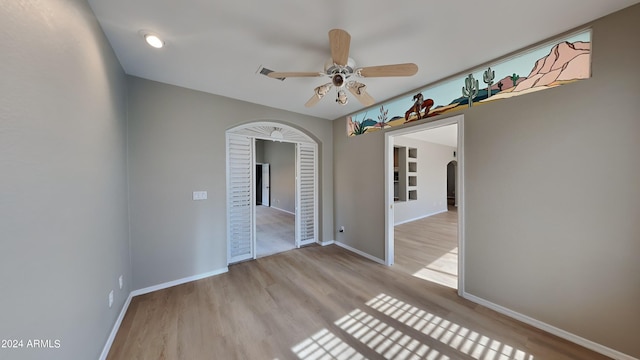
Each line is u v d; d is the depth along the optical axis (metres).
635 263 1.42
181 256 2.64
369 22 1.58
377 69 1.73
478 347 1.64
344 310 2.12
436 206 7.17
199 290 2.48
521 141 1.89
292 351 1.62
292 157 7.31
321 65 2.19
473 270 2.23
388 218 3.20
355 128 3.71
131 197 2.33
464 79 2.28
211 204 2.85
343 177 3.97
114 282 1.81
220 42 1.81
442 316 2.01
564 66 1.69
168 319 1.97
